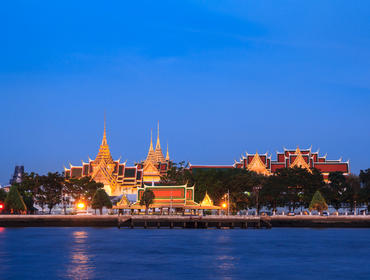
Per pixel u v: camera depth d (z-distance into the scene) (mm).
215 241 124750
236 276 76312
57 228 176250
